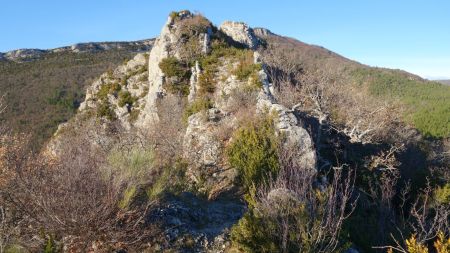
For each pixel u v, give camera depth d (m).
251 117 14.29
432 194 16.19
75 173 6.56
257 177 10.83
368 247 10.14
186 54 26.14
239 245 7.04
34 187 6.57
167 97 24.11
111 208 6.42
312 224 6.81
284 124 13.20
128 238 6.78
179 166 11.91
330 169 14.39
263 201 7.26
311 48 88.69
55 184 6.54
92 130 24.50
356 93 26.75
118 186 6.62
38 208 6.38
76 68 78.06
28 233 6.51
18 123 48.84
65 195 6.23
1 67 79.81
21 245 6.15
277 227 6.77
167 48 26.84
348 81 38.47
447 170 23.06
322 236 6.77
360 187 15.51
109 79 34.62
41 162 8.66
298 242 6.53
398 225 11.63
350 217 11.12
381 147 21.20
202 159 13.20
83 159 7.35
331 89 22.03
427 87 75.25
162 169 10.03
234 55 24.73
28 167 8.16
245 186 10.83
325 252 6.59
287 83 20.84
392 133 23.83
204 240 7.65
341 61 82.06
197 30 27.45
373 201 14.13
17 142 10.84
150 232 7.13
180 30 27.41
